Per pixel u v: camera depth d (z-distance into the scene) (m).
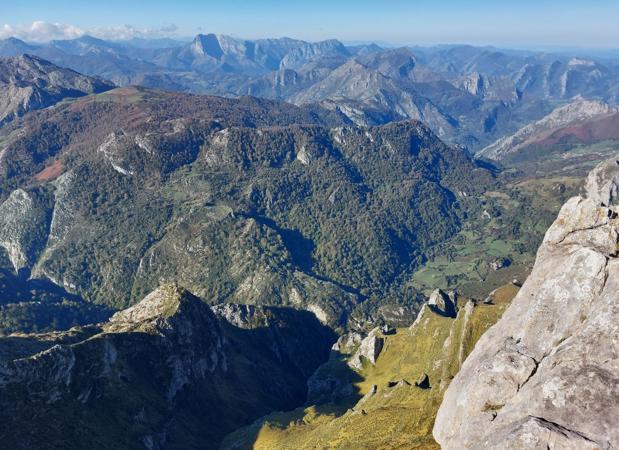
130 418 170.62
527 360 84.81
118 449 156.25
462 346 167.88
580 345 78.31
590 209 104.38
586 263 89.81
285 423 199.25
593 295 86.62
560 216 107.62
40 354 160.25
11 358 174.50
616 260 88.56
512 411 78.31
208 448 191.75
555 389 74.12
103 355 180.00
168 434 182.00
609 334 77.12
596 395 71.12
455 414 89.19
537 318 90.44
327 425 170.88
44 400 153.25
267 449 176.25
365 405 183.25
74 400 160.50
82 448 148.75
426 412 133.12
